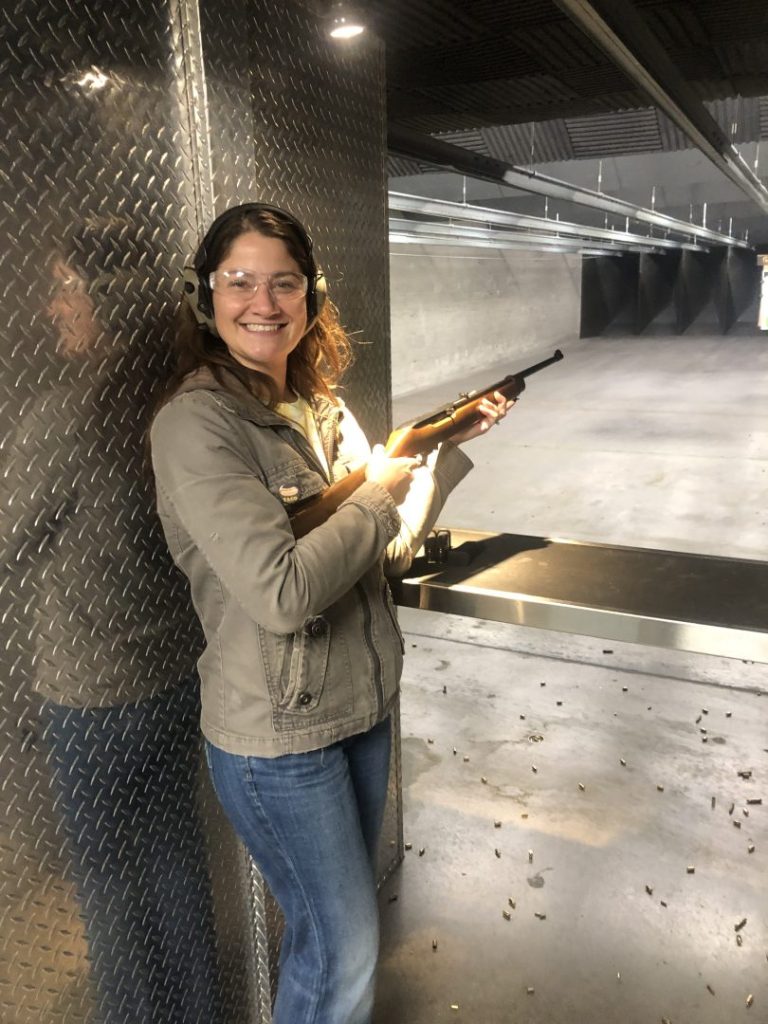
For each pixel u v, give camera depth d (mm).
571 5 1422
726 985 1565
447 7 1997
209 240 955
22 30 874
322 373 1233
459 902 1791
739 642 1203
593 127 3643
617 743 2363
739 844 1934
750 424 6688
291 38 1295
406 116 3209
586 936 1690
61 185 939
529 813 2066
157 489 971
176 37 1060
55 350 959
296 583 873
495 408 1427
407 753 2336
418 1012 1530
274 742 973
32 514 963
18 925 1029
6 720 973
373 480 1016
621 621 1279
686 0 1995
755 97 3020
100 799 1107
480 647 3021
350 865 1052
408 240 6359
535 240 8289
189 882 1281
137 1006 1225
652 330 14469
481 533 1757
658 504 4613
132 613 1105
